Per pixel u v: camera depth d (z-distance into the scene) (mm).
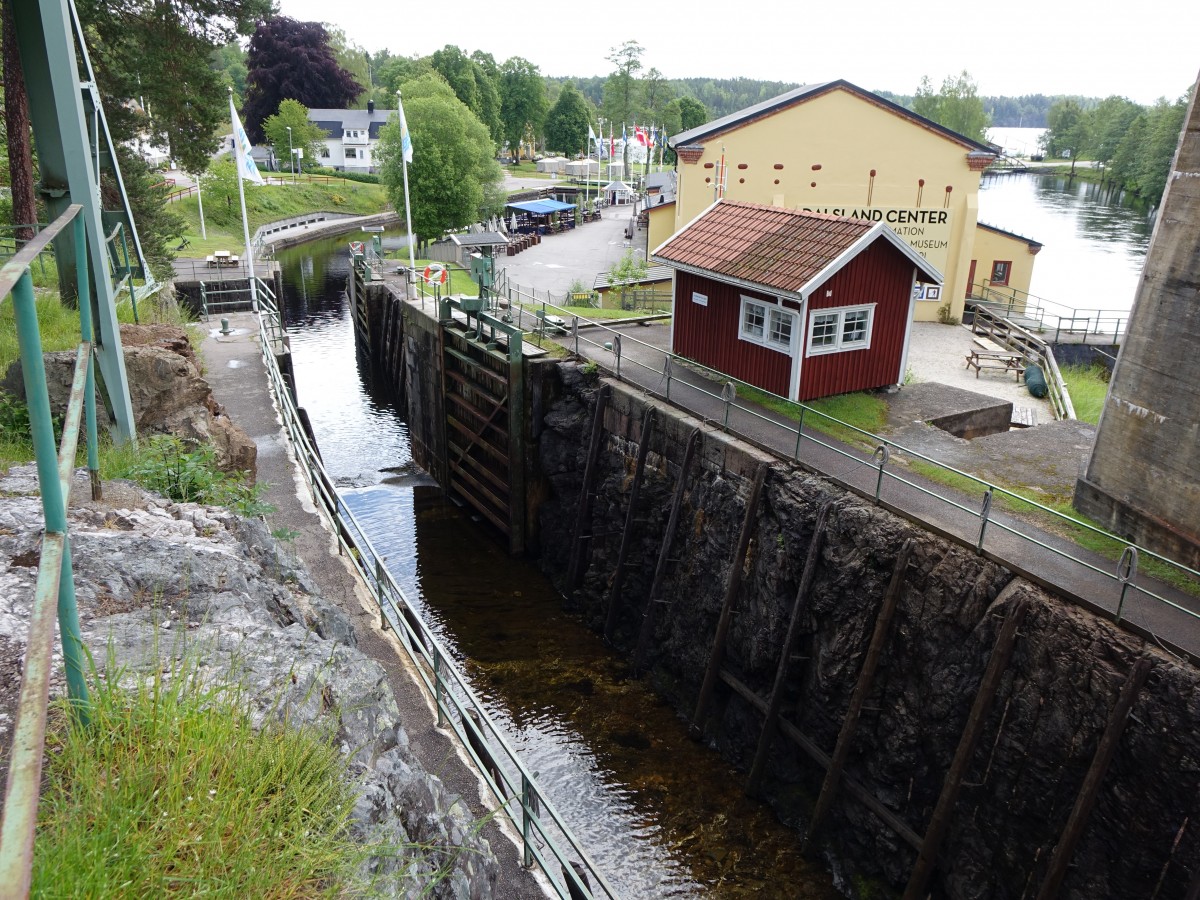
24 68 10562
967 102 86688
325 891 3135
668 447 17500
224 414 13648
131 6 28672
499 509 22953
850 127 30422
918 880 11758
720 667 15398
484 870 5203
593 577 19672
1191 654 9297
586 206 79062
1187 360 11156
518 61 123750
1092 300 51031
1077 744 10078
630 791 14492
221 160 65750
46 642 2158
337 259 62562
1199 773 8977
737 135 30406
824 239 18188
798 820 13742
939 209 31047
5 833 1490
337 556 10586
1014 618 10609
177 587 5367
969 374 24547
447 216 56125
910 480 14180
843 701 13117
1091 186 131875
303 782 3504
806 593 13516
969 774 11289
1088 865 9977
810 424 16938
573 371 20891
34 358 2854
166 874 2742
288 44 101312
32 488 6883
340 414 33156
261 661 4750
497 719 16156
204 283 34000
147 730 3303
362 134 101625
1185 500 11219
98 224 9055
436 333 26016
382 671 5438
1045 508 10938
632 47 116125
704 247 20234
